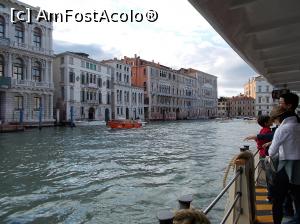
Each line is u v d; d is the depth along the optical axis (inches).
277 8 165.9
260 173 287.9
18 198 409.4
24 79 1847.9
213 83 4798.2
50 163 661.3
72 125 1984.5
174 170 578.2
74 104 2229.3
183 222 77.0
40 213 354.6
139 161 686.5
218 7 147.5
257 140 237.6
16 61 1807.3
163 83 3531.0
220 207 350.3
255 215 195.3
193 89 4192.9
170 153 815.7
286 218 197.5
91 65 2407.7
